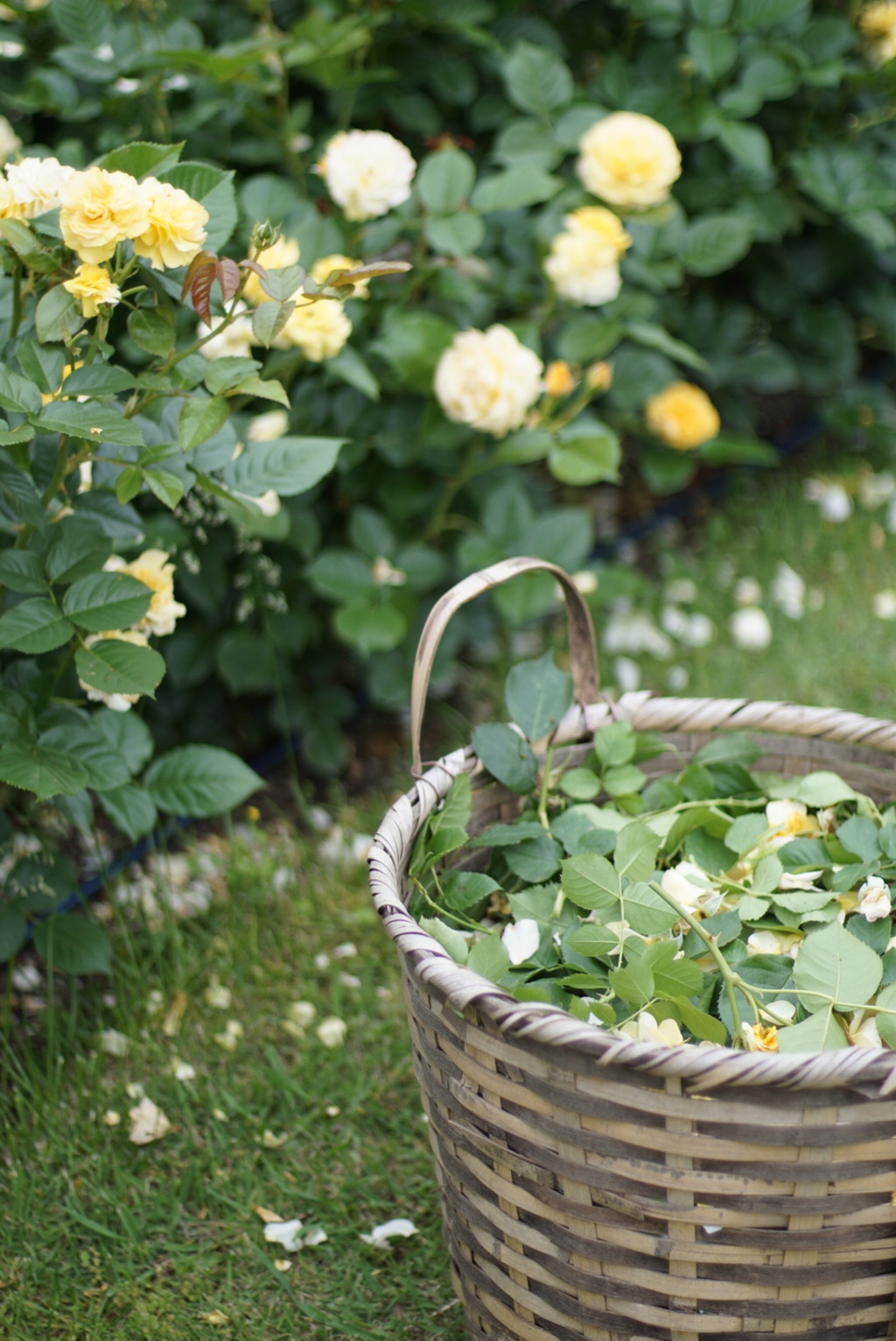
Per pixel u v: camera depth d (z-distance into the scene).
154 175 2.29
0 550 2.33
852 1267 2.12
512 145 2.68
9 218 2.24
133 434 2.23
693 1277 2.13
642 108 2.78
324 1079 2.45
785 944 2.24
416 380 2.62
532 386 2.57
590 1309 2.16
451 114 2.84
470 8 2.67
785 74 2.79
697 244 2.74
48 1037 2.45
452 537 2.79
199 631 2.68
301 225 2.55
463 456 2.74
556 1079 2.11
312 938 2.57
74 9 2.60
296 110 2.66
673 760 2.36
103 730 2.44
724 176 2.87
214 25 2.73
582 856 2.22
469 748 2.29
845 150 2.89
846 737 2.30
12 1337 2.29
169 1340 2.29
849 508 3.05
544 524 2.68
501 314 2.82
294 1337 2.30
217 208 2.30
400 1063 2.46
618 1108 2.10
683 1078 2.06
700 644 2.86
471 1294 2.23
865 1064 1.97
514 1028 2.09
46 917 2.48
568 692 2.33
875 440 3.12
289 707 2.72
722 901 2.25
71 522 2.33
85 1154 2.40
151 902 2.59
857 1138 2.09
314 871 2.62
